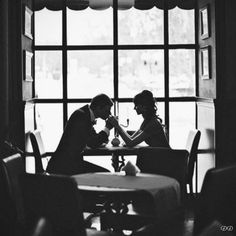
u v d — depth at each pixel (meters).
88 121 5.52
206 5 7.08
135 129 7.54
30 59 7.19
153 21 7.62
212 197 3.15
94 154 6.04
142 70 7.62
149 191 3.82
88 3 7.55
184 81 7.65
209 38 7.09
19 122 6.67
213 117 6.84
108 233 3.62
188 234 3.71
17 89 6.70
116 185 3.99
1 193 4.20
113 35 7.59
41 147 6.18
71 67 7.58
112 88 7.61
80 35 7.57
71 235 3.44
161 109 7.63
